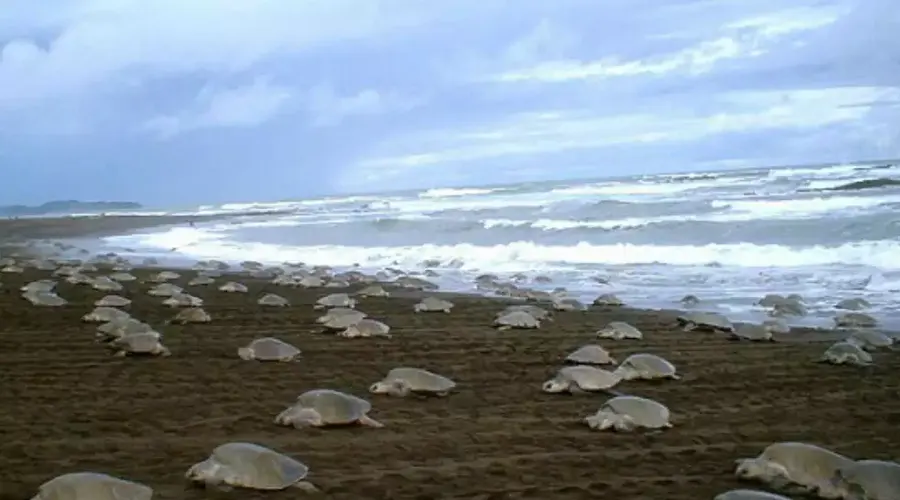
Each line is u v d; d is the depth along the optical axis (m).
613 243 21.48
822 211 22.61
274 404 7.00
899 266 15.66
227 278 18.03
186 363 8.77
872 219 19.52
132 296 14.71
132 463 5.41
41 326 11.19
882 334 9.61
